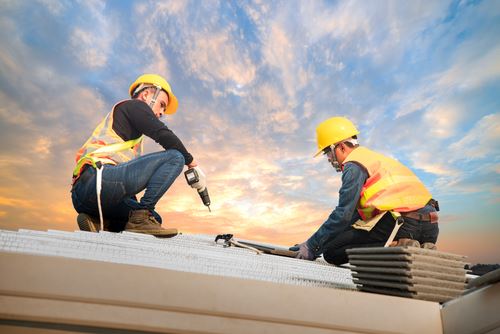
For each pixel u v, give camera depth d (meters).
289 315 1.27
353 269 1.72
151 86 2.96
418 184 2.84
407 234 2.77
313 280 1.71
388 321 1.36
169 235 2.52
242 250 2.58
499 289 1.32
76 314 1.13
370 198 2.77
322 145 3.22
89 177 2.44
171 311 1.19
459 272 1.52
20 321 1.13
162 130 2.61
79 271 1.14
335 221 2.71
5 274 1.09
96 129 2.59
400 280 1.48
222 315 1.23
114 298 1.15
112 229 2.81
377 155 2.90
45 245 1.40
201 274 1.22
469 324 1.36
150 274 1.19
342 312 1.33
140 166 2.46
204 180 2.89
